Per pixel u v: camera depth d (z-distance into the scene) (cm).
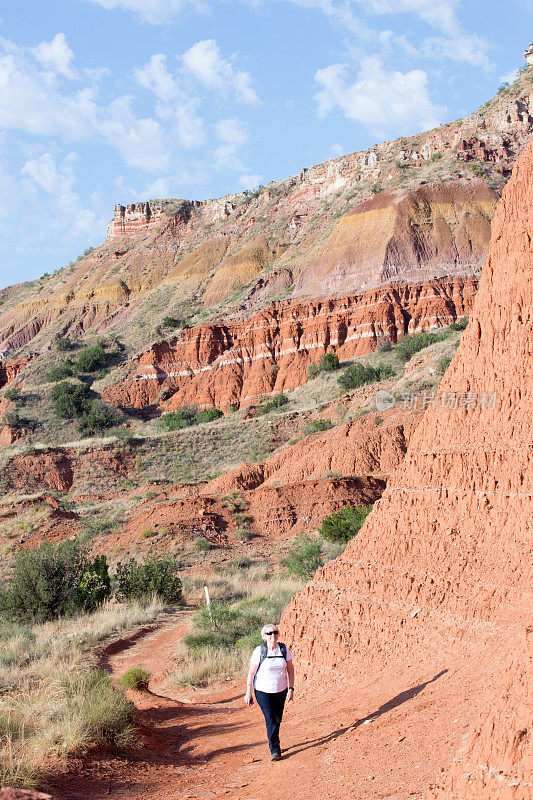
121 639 2358
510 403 1262
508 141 14500
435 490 1277
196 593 3284
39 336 16800
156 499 5381
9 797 567
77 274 19825
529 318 1303
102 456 7606
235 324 11962
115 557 4159
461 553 1131
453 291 10581
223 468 6962
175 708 1369
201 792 768
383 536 1362
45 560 2936
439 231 11956
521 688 551
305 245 14625
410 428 5031
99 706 1022
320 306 11169
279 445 7238
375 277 11388
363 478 4681
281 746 895
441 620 1030
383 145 17200
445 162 14288
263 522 4478
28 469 7306
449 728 682
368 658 1122
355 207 13675
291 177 19225
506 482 1138
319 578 1457
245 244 16550
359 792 604
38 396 11319
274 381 10631
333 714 954
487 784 503
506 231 1427
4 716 948
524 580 959
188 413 10450
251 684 864
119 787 792
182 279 16612
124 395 11356
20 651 2092
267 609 2453
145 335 13800
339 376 9206
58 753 875
